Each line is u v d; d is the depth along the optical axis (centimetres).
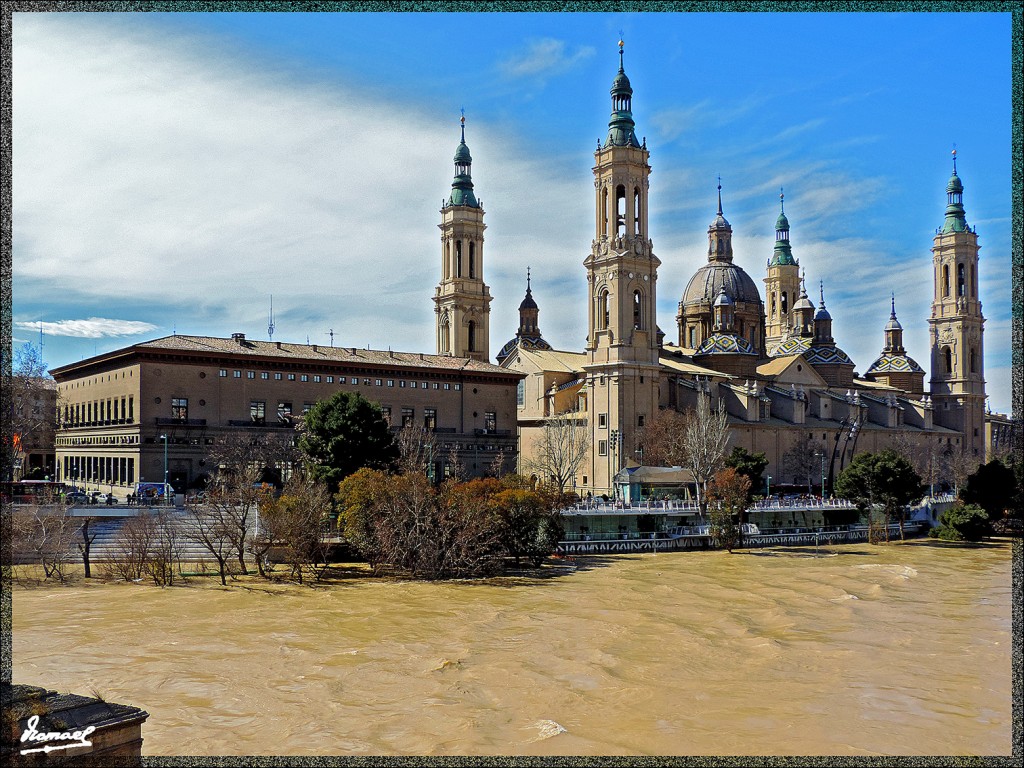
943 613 7125
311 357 12662
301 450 10444
